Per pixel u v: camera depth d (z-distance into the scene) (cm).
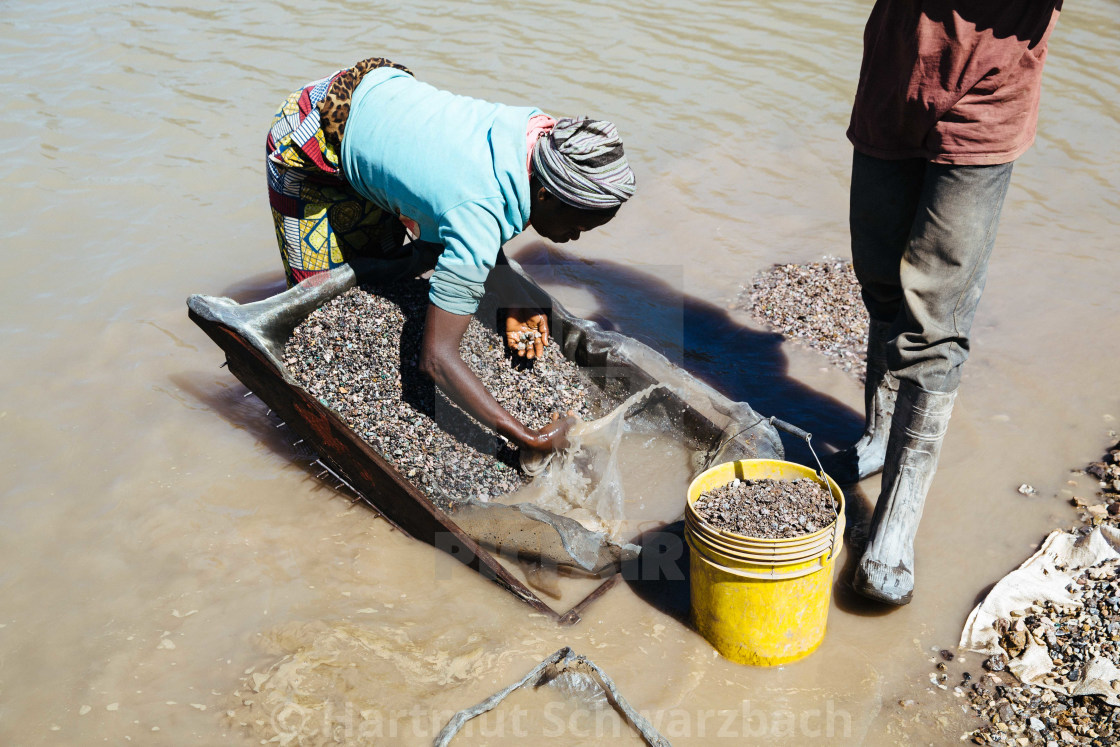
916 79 267
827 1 859
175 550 324
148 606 302
